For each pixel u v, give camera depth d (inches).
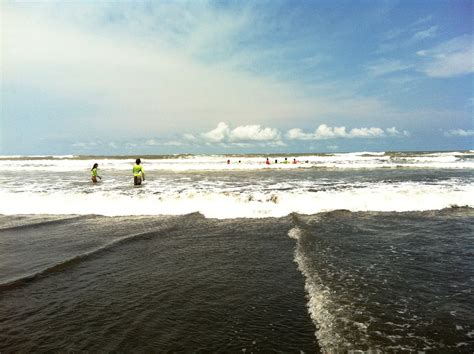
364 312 195.2
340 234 368.8
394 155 2305.6
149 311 205.8
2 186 759.7
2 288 239.1
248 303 214.5
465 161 1578.5
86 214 510.3
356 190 618.5
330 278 246.1
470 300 209.6
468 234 366.6
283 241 354.9
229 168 1317.7
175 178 940.0
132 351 163.9
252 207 518.6
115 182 852.6
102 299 223.0
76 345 169.8
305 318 193.0
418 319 186.9
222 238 370.0
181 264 289.4
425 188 629.3
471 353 155.0
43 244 350.0
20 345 170.1
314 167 1332.4
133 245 345.4
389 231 380.8
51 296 228.1
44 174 1132.5
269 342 169.3
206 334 178.9
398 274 252.8
